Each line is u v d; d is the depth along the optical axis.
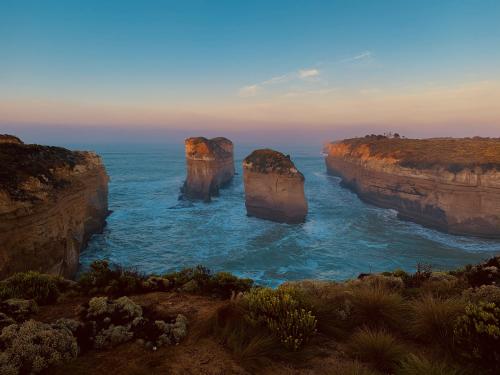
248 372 4.22
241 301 6.13
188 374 4.14
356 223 53.69
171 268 31.67
